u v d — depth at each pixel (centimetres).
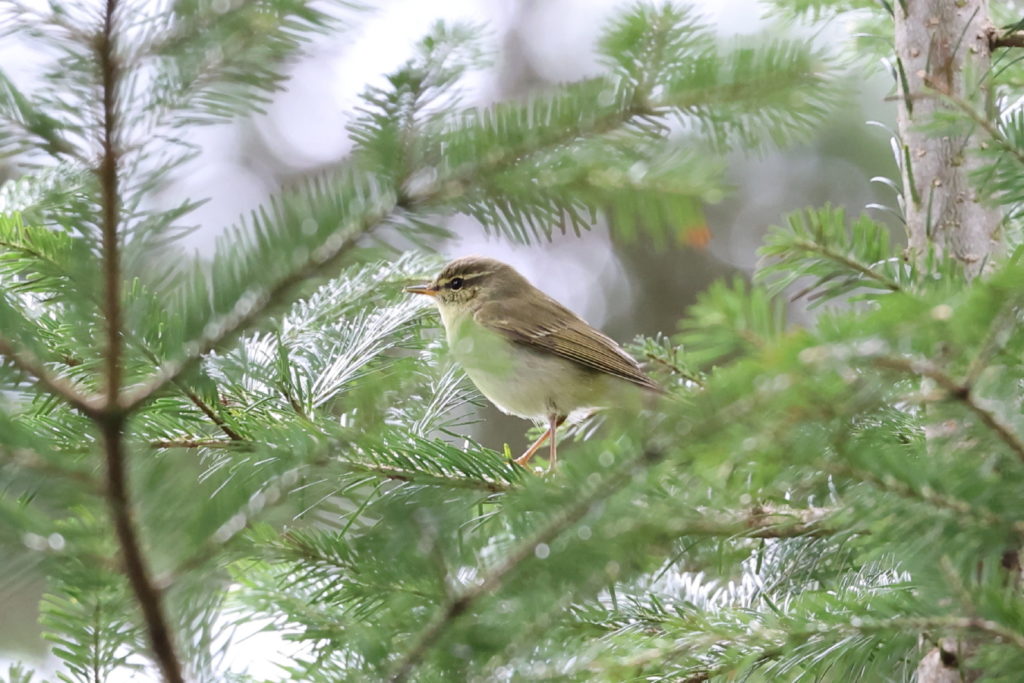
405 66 482
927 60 804
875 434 603
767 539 827
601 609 726
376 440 592
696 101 507
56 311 587
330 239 447
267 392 756
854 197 1775
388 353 874
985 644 562
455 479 765
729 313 459
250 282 437
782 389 423
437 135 481
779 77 503
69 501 403
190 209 429
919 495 489
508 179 493
